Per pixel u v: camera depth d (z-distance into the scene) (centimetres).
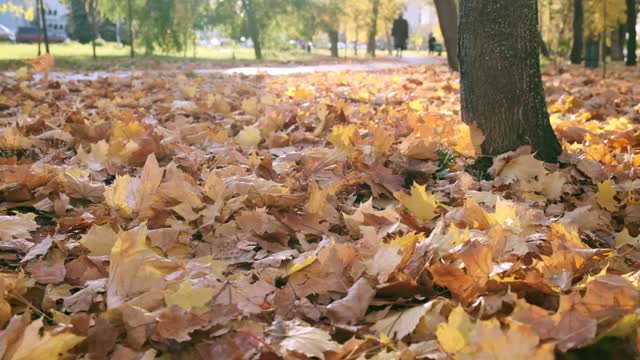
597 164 443
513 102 448
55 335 190
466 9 459
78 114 583
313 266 257
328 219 333
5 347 188
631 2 2544
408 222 316
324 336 203
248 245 296
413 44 9175
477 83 458
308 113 674
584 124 635
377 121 637
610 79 1469
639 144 530
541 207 375
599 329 188
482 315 206
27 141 485
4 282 227
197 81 1196
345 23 3956
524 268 235
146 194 326
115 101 780
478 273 223
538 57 458
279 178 413
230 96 912
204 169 416
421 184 425
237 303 228
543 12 3048
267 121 568
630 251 294
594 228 328
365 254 267
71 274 265
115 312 216
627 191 393
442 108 775
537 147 454
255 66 2144
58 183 376
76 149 504
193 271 251
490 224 301
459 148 460
